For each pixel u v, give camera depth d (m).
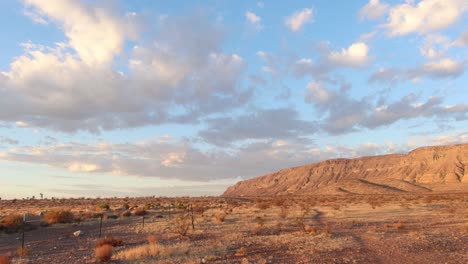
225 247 21.48
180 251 20.17
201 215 49.53
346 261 16.77
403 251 19.12
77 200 119.69
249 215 47.75
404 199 95.62
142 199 130.00
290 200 104.00
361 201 88.44
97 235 31.77
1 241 29.02
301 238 24.78
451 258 17.05
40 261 19.50
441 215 42.81
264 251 20.08
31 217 47.78
